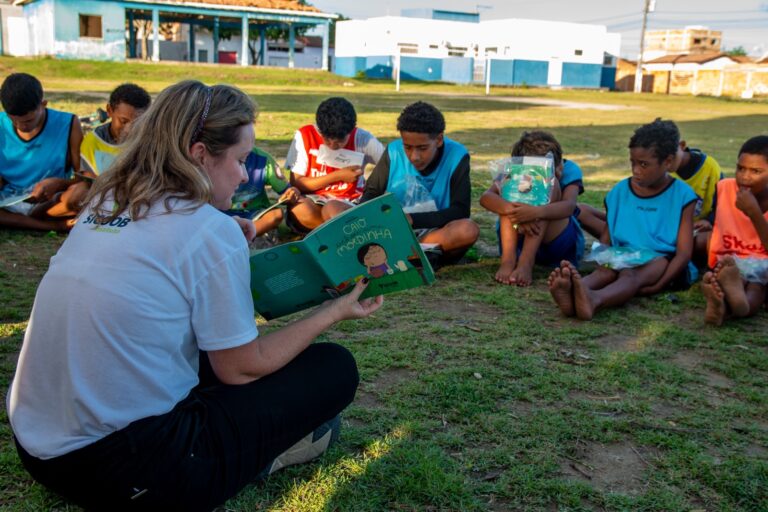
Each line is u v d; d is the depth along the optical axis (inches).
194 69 1371.8
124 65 1302.9
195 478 69.1
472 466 95.5
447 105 973.8
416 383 119.7
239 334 68.6
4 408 105.8
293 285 81.4
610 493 90.8
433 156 183.5
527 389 119.6
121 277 63.7
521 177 178.5
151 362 65.6
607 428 107.5
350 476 92.1
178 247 65.5
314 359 81.2
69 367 63.9
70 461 66.0
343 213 77.0
